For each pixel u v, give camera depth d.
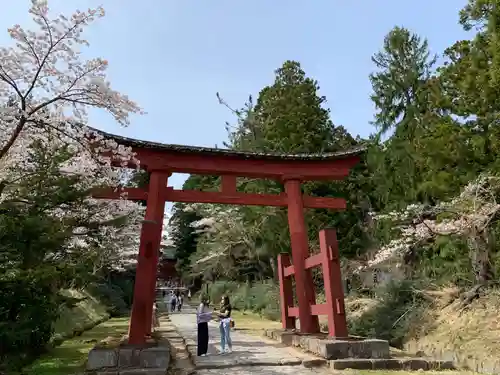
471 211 13.24
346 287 23.59
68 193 10.75
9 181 10.66
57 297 10.43
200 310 10.73
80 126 10.34
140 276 9.56
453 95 14.81
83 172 11.32
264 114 28.12
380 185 23.28
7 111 8.91
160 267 58.88
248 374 8.44
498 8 12.62
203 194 12.16
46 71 8.89
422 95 21.48
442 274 16.09
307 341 10.73
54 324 15.18
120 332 18.27
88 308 23.41
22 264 9.76
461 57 14.66
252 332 16.95
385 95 24.45
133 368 8.52
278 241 23.66
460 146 13.71
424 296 14.58
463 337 11.40
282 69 29.11
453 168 14.41
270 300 25.73
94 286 29.69
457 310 13.05
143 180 19.09
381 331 14.75
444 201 15.41
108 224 14.16
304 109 26.53
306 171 13.16
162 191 11.72
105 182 11.75
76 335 16.72
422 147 15.59
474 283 13.88
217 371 8.76
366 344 9.65
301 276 12.11
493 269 13.30
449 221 13.66
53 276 9.22
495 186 13.10
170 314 32.19
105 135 11.19
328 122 27.95
